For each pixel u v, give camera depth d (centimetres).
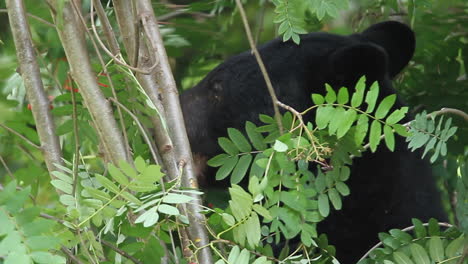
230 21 949
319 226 738
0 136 775
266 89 744
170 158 540
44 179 765
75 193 497
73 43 511
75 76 513
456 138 828
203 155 754
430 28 927
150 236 522
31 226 430
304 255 599
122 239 521
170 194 468
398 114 532
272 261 550
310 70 754
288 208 542
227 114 746
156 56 526
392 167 741
